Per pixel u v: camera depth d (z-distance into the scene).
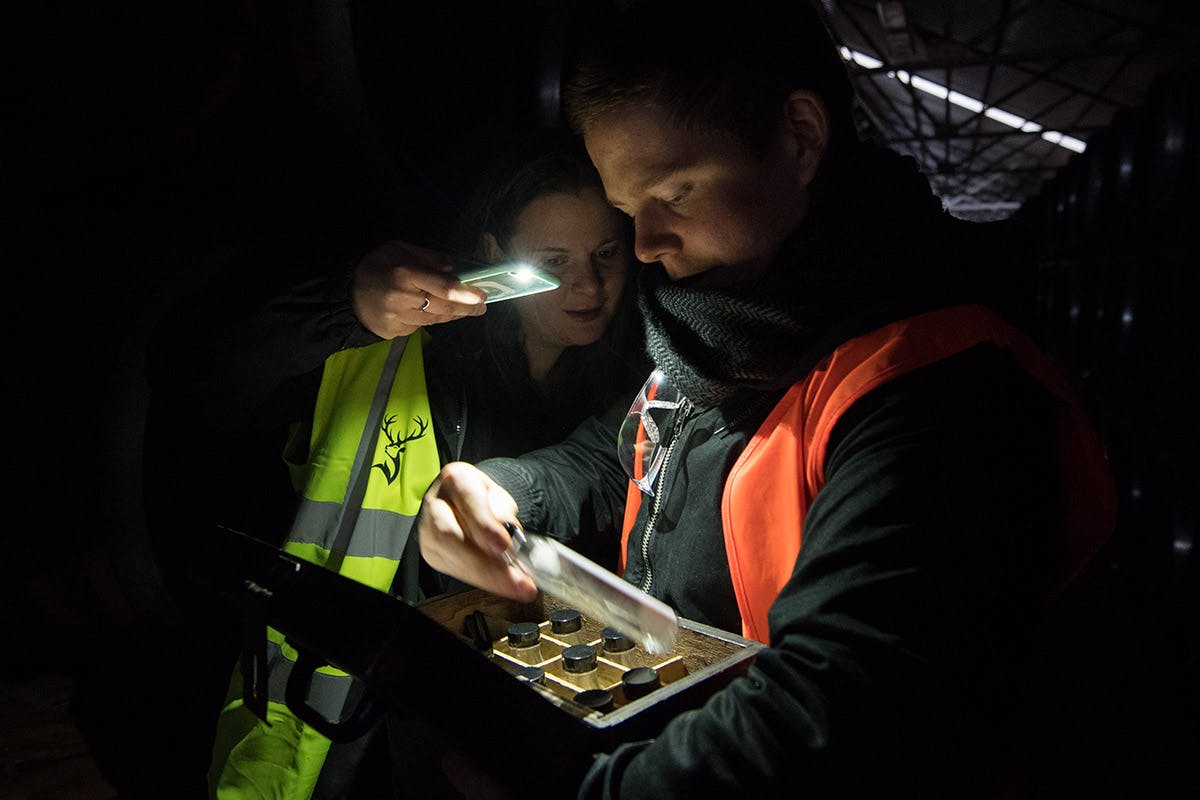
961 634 0.40
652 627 0.51
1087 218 2.60
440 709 0.43
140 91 1.07
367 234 1.33
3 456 1.02
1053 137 7.22
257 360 0.82
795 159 0.55
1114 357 2.37
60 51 1.02
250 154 1.24
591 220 0.88
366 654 0.46
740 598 0.56
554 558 0.57
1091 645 1.98
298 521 0.88
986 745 0.41
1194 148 1.85
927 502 0.42
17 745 1.03
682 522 0.64
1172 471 1.96
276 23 1.09
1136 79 5.02
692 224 0.56
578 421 1.06
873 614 0.40
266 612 0.53
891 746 0.38
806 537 0.47
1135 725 1.68
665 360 0.62
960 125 7.03
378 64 1.25
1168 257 1.94
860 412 0.48
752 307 0.55
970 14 4.49
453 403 0.97
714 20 0.52
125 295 1.03
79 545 1.05
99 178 1.17
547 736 0.44
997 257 0.57
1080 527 0.53
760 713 0.40
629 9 0.56
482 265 0.72
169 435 1.01
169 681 1.21
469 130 1.44
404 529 0.89
